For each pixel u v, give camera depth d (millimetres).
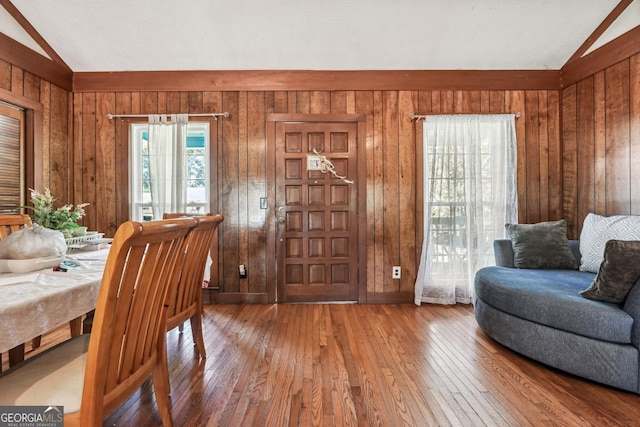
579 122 3154
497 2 2625
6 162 2742
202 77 3328
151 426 1431
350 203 3377
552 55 3168
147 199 3438
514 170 3268
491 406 1575
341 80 3328
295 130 3361
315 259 3369
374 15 2732
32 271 1464
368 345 2277
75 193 3363
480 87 3344
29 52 2857
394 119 3342
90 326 1741
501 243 2900
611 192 2848
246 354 2127
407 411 1532
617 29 2740
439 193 3275
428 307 3191
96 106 3357
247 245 3359
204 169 3414
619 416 1496
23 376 1016
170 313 1725
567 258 2688
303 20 2777
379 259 3348
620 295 1755
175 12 2697
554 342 1891
